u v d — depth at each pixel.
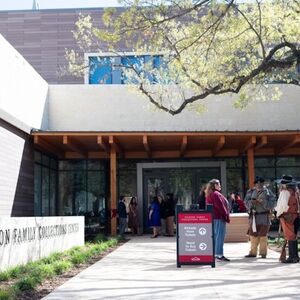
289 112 24.92
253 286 8.59
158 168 25.80
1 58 17.38
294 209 11.92
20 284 8.48
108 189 25.77
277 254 14.06
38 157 22.41
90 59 26.91
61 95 25.00
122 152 25.12
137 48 16.92
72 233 16.06
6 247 10.28
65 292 8.19
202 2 13.52
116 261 12.62
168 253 14.68
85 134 20.94
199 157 25.77
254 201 13.02
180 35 15.90
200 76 17.31
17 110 19.34
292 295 7.74
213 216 11.73
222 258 12.44
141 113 24.94
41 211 22.73
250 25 15.59
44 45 38.91
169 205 23.28
